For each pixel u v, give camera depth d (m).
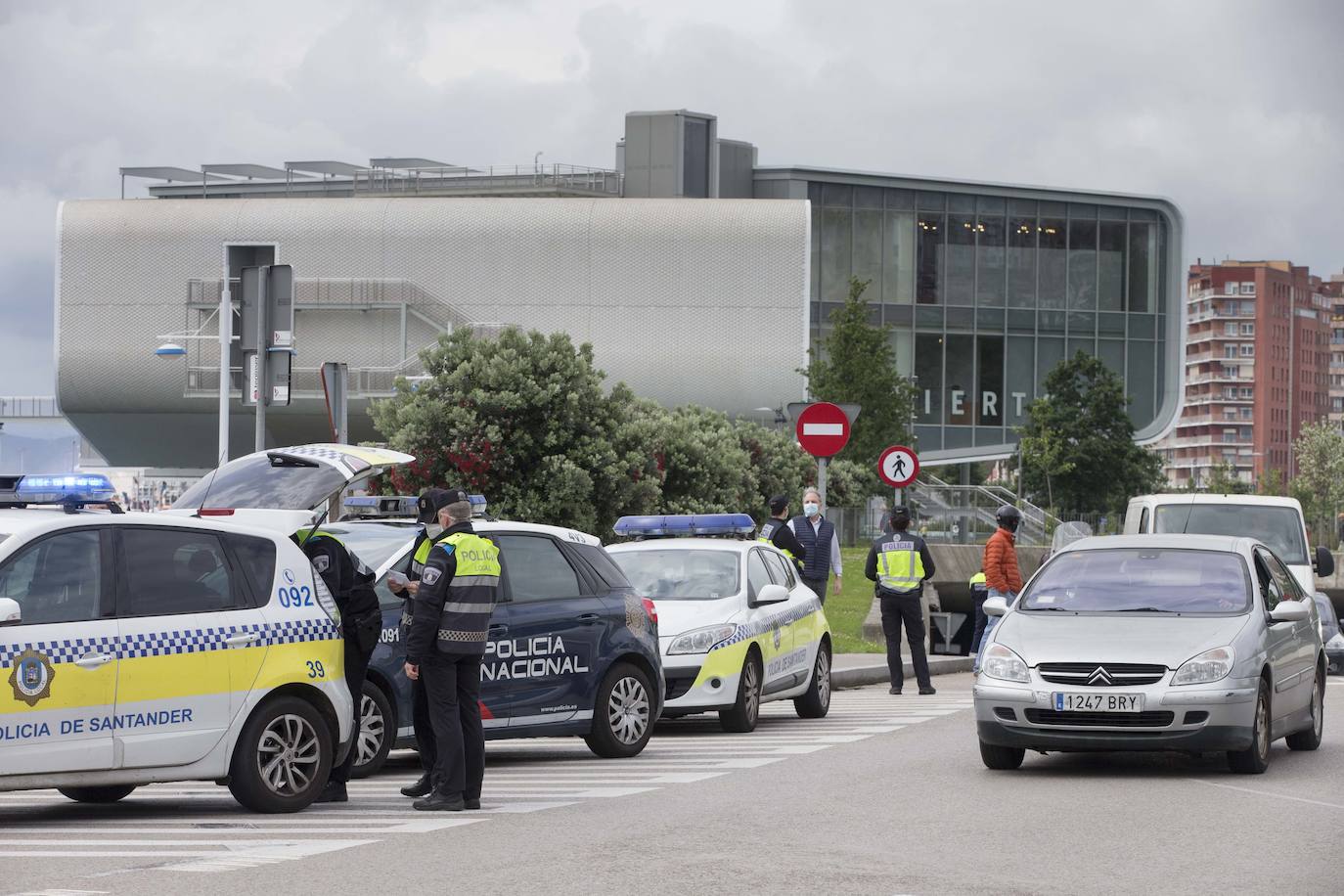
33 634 15.93
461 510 17.91
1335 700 35.16
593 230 139.00
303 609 17.94
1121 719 19.91
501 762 23.25
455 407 58.81
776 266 137.75
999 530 36.47
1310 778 20.53
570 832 15.96
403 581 18.16
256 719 17.36
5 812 18.34
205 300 139.62
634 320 138.88
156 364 140.88
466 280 139.62
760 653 27.73
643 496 62.19
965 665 47.06
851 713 31.44
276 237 140.38
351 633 18.61
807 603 30.55
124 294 141.50
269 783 17.45
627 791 19.34
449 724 17.58
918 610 35.91
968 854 14.71
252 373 29.19
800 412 37.00
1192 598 21.83
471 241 139.50
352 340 139.88
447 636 17.55
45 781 15.92
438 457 59.12
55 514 17.16
